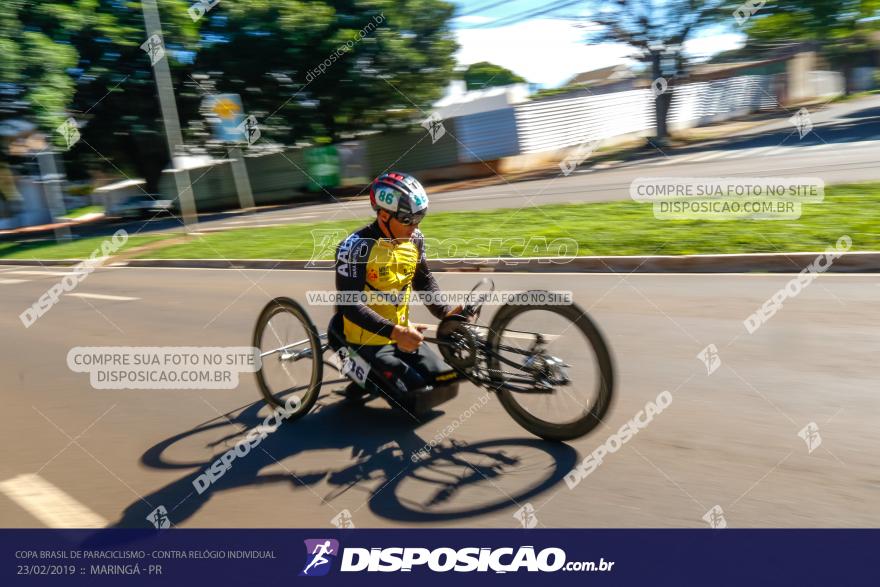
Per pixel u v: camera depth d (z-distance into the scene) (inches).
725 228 327.6
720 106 1419.8
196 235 642.2
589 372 130.6
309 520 116.3
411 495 121.8
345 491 125.1
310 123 1122.7
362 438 147.2
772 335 189.0
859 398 143.1
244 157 1203.9
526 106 1070.4
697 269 285.7
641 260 299.0
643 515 108.3
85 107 1037.2
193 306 322.3
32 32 855.1
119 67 1013.2
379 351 151.6
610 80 1246.9
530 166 1082.7
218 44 1066.1
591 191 581.6
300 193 1181.7
